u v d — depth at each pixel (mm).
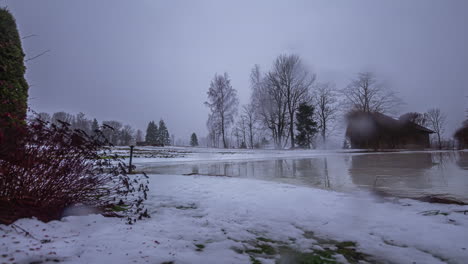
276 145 33094
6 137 2199
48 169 2420
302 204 3494
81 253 1714
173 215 2920
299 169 9719
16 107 3592
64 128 2617
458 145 38000
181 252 1868
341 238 2273
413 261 1800
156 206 3344
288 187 4891
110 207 2990
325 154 23031
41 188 2383
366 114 32000
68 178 2557
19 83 5055
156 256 1750
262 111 32438
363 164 11555
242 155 18984
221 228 2496
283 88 32531
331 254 1958
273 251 2000
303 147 34469
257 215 2979
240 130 44469
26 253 1619
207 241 2154
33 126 2459
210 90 33844
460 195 4250
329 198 3871
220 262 1742
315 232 2434
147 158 13758
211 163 13633
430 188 4957
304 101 33312
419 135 36469
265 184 5262
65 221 2342
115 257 1686
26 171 2293
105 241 1962
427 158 15477
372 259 1871
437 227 2441
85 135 2742
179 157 16062
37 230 2025
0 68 4672
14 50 4957
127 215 2801
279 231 2461
